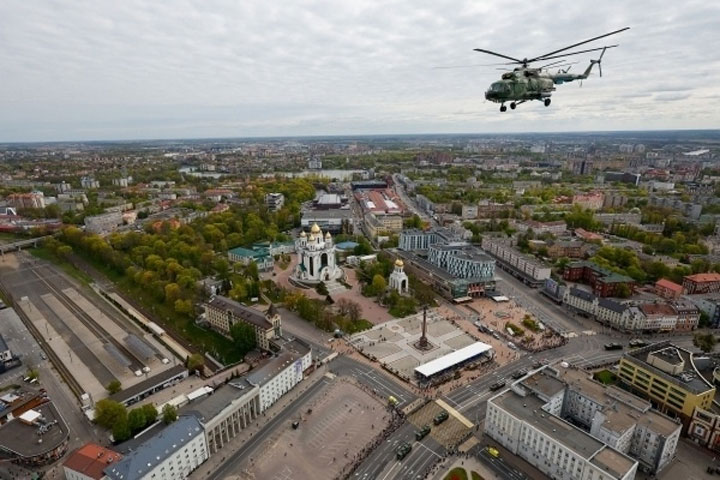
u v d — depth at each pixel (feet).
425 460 596.70
